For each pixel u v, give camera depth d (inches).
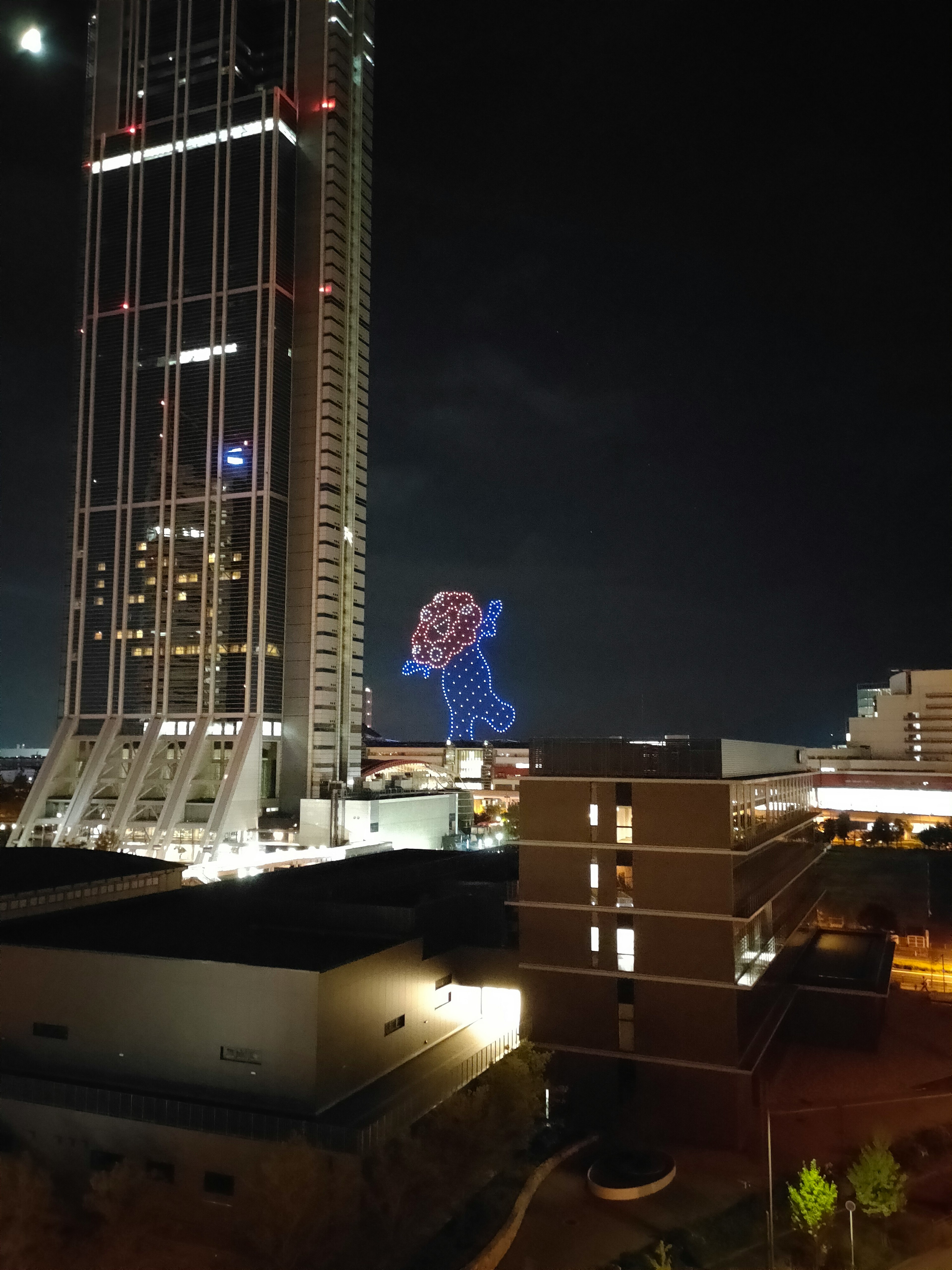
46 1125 2541.8
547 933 3159.5
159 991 2662.4
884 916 5905.5
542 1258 2278.5
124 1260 2102.6
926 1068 3624.5
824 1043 3890.3
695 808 3004.4
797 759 4808.1
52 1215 2215.8
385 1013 2847.0
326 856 7711.6
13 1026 2795.3
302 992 2519.7
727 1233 2385.6
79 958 2760.8
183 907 3597.4
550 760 3216.0
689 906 2982.3
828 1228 2381.9
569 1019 3102.9
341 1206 2182.6
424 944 3235.7
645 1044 2997.0
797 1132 3029.0
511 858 5285.4
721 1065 2898.6
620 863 3100.4
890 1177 2411.4
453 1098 2625.5
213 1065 2581.2
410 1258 2203.5
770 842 3449.8
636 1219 2469.2
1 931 3080.7
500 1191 2559.1
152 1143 2449.6
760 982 3289.9
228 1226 2338.8
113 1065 2679.6
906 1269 2215.8
